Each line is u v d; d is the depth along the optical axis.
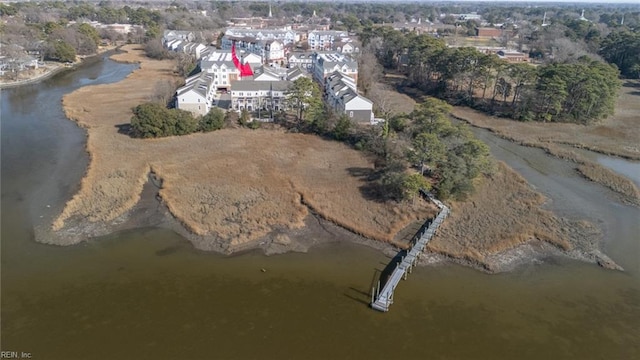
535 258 54.25
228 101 114.81
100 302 44.84
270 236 56.84
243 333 41.66
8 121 96.62
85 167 74.00
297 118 100.12
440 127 75.56
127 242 54.84
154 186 68.62
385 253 54.53
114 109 105.56
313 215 61.84
